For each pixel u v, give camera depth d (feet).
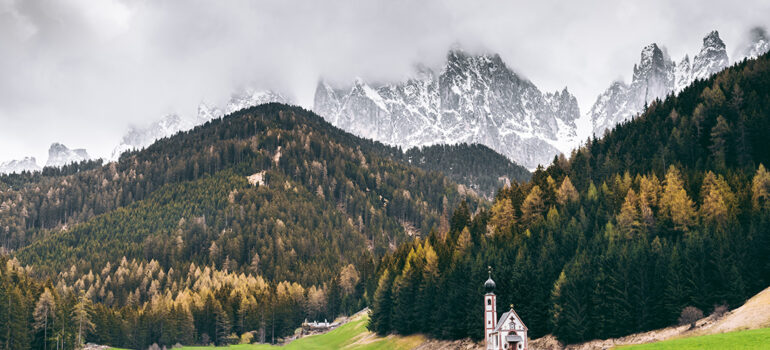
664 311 375.25
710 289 369.09
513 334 397.80
